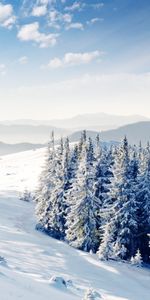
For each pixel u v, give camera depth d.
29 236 50.50
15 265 28.00
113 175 53.34
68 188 57.44
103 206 49.59
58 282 22.62
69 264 36.91
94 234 48.06
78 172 50.78
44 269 30.64
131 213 46.47
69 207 54.69
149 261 48.59
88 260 41.44
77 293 22.66
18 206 87.81
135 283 35.88
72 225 49.22
